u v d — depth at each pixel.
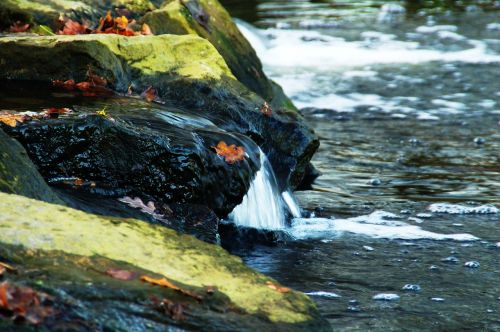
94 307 6.52
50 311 6.30
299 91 23.09
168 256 7.75
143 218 9.99
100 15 16.20
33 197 8.68
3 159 8.57
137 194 10.36
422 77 24.94
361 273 10.03
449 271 10.20
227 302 7.19
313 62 26.91
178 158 10.45
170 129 11.03
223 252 8.13
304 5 37.41
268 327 7.00
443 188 14.34
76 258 7.21
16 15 14.97
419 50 28.69
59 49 13.06
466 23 33.38
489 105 21.86
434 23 33.41
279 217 12.18
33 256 7.09
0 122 9.95
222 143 11.27
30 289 6.40
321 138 18.20
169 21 15.62
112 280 6.94
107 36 13.45
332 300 9.11
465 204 13.29
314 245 11.12
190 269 7.62
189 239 8.23
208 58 14.08
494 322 8.66
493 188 14.36
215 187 10.88
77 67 13.08
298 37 30.56
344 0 38.81
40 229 7.46
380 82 24.28
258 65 16.81
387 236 11.55
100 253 7.41
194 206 10.56
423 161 16.33
